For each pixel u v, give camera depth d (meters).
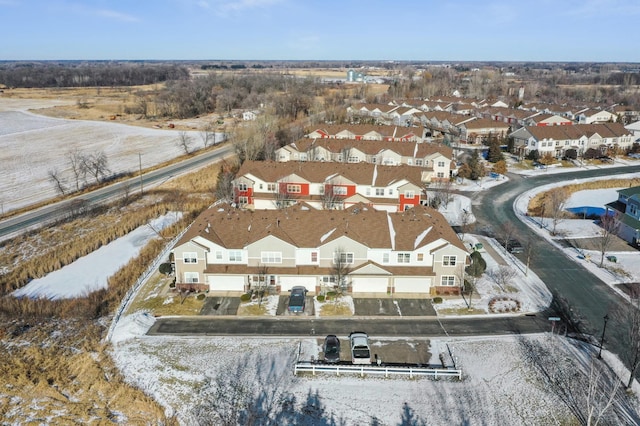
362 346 37.78
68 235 65.94
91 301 47.12
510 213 72.12
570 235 62.84
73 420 31.11
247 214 52.00
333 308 44.97
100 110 190.38
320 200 69.75
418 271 47.12
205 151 117.88
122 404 32.84
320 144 91.12
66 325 43.50
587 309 44.44
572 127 108.12
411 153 88.56
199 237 47.31
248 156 93.12
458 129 123.88
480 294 47.38
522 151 105.81
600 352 36.72
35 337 41.12
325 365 36.19
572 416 31.28
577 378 34.78
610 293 47.41
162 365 36.81
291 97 166.88
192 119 171.38
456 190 83.75
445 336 40.56
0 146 126.38
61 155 116.12
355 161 89.12
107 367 36.84
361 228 49.38
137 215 71.94
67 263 57.84
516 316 43.47
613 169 97.00
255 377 35.41
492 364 36.75
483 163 100.50
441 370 35.25
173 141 131.25
